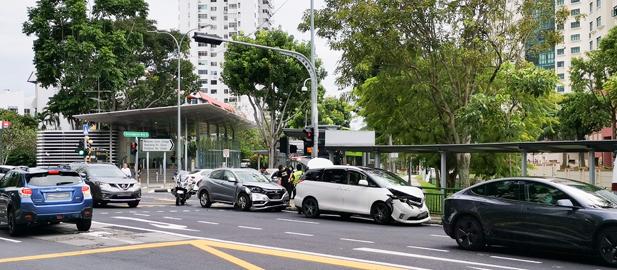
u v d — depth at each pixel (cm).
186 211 2169
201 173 3186
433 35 2280
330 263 995
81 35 4891
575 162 8481
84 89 4888
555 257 1095
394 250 1166
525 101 2600
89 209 1464
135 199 2308
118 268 955
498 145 1797
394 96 2714
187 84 6097
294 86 4441
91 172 2339
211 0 14900
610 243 980
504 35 2259
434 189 2006
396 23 2205
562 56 9488
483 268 961
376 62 2353
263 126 4925
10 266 982
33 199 1387
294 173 2523
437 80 2428
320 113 6366
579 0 9181
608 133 6531
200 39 2231
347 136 2297
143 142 4041
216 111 4744
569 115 5634
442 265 987
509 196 1146
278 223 1730
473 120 2275
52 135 5141
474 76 2406
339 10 2277
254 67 4316
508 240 1121
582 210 1020
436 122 2695
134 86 5778
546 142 1688
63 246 1217
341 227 1636
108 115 4644
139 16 5559
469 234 1184
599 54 4281
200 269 941
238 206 2234
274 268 948
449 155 2786
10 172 1516
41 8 4962
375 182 1784
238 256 1070
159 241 1276
